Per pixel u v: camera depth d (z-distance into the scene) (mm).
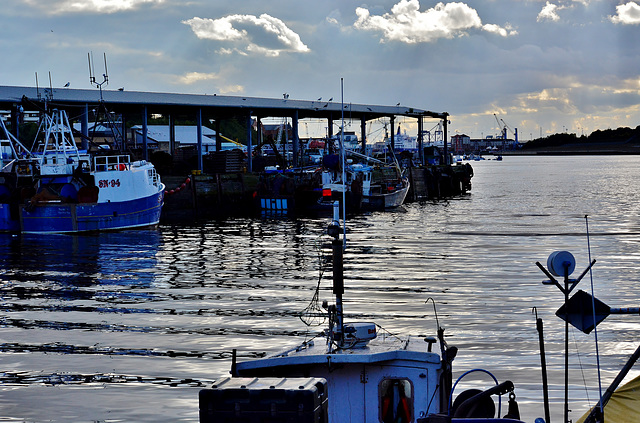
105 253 48625
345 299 31594
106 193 62438
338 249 13008
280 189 82188
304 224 69562
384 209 83688
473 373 20938
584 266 40438
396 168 100062
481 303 30391
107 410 18719
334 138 113312
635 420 14164
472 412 12555
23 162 67688
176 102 87375
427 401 12531
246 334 25938
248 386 9547
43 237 58562
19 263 44094
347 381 12633
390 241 53312
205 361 22750
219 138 107250
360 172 84875
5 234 60969
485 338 24703
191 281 37125
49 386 20562
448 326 26484
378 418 12602
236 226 68000
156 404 19172
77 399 19516
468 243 51469
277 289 34562
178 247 51688
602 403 11914
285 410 9258
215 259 45312
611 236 54906
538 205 87688
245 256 46594
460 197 106000
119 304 31375
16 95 76312
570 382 20156
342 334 12906
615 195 104562
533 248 48438
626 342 24031
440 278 36719
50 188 61438
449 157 135750
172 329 26812
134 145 110062
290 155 113062
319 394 9609
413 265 41250
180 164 90875
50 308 30641
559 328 25906
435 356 12453
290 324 27375
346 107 108938
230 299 32219
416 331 25844
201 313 29359
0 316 29203
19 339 25562
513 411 12672
